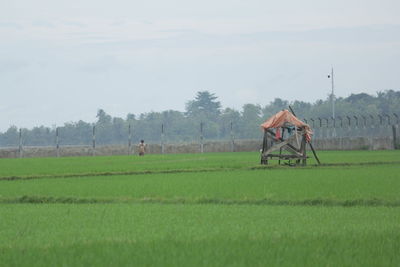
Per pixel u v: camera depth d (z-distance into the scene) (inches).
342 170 4542.3
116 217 2266.2
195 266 1395.2
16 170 5083.7
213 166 5275.6
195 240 1702.8
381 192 2940.5
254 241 1675.7
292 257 1485.0
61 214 2379.4
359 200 2684.5
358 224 2028.8
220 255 1502.2
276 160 6407.5
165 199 2881.4
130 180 3973.9
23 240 1785.2
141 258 1478.8
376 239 1697.8
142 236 1811.0
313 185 3321.9
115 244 1659.7
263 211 2400.3
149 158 7401.6
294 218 2187.5
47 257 1507.1
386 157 6392.7
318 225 2007.9
